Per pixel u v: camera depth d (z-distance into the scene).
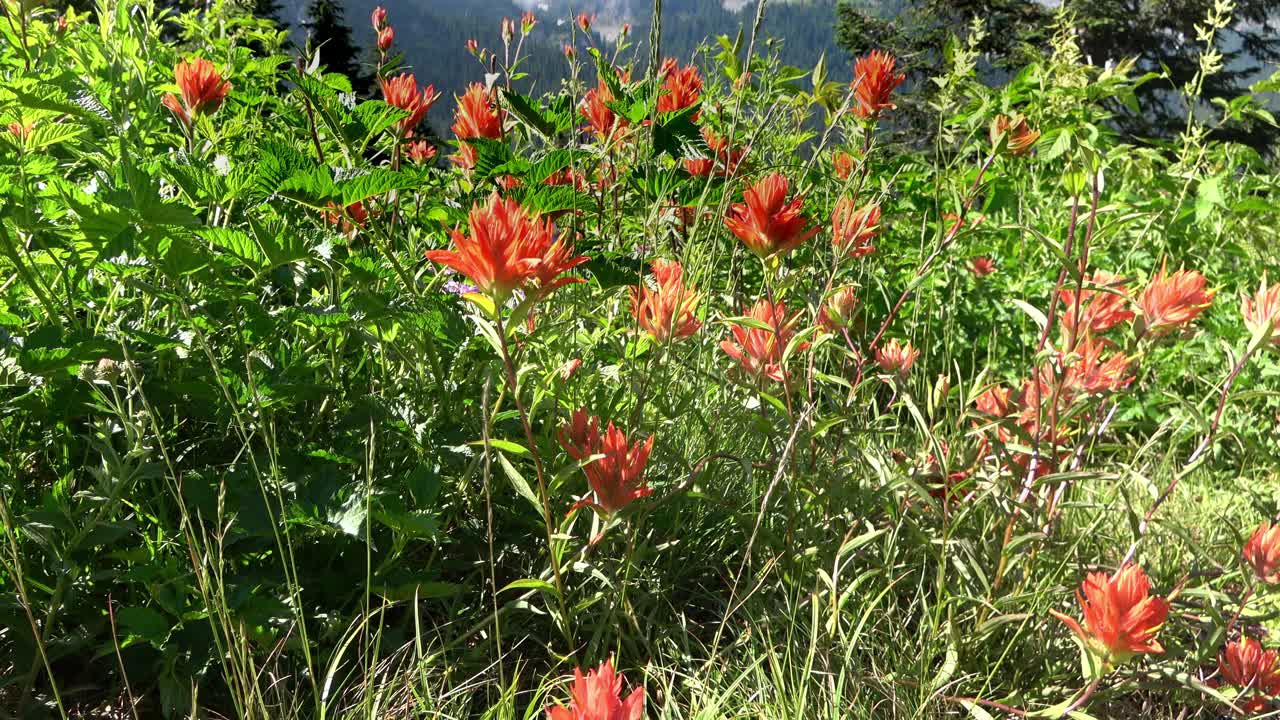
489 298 1.34
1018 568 1.90
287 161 1.77
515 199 2.03
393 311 1.71
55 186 1.66
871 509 2.00
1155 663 1.74
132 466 1.65
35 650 1.50
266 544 1.71
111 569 1.52
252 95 2.66
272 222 1.75
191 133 2.27
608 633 1.76
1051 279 3.87
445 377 2.10
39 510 1.48
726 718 1.55
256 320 1.71
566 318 2.26
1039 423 1.78
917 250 3.79
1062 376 1.75
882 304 3.67
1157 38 25.72
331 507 1.59
